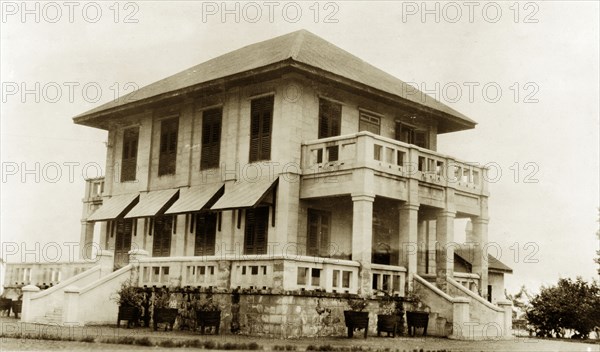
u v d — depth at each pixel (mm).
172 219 31422
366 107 30250
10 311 32344
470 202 30172
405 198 26547
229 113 29297
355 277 23875
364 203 24453
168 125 32531
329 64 27969
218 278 22891
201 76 30797
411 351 16906
